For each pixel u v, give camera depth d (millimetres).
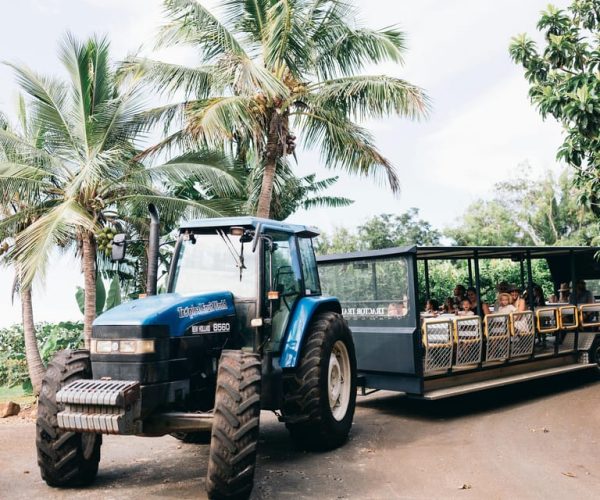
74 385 4508
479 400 9125
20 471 5691
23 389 13008
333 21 12844
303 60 12172
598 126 7074
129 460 6031
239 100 11266
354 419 7934
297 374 6047
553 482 5078
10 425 8484
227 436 4426
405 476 5320
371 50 12711
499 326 8789
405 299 7617
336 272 8641
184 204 11359
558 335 9945
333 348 6594
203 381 5277
